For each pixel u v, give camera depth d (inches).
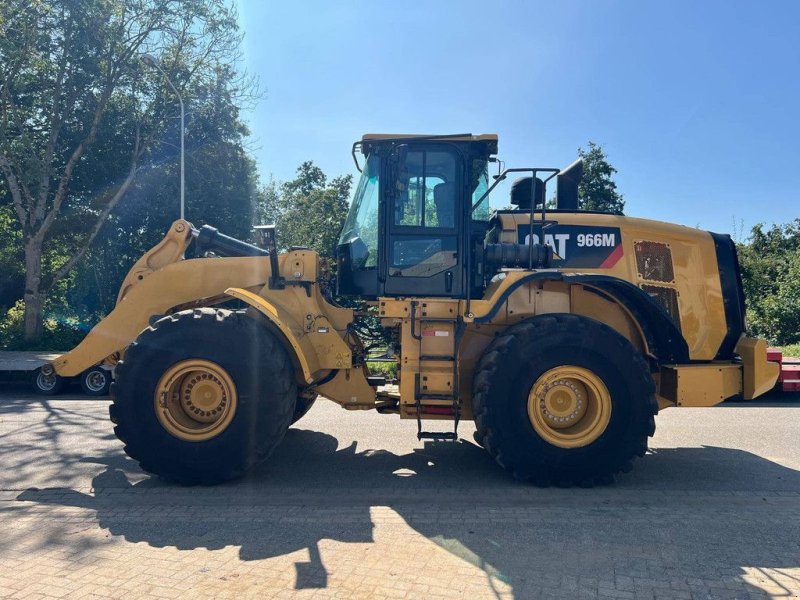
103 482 204.5
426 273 221.0
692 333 242.2
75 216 810.2
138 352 197.2
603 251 238.5
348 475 214.2
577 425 204.1
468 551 146.4
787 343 729.6
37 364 416.5
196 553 145.3
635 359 199.3
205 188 888.9
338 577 132.3
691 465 230.2
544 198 220.1
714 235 250.7
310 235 890.1
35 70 691.4
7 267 881.5
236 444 194.1
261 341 197.2
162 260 250.8
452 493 193.8
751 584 129.7
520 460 197.2
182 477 196.9
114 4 689.0
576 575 133.6
